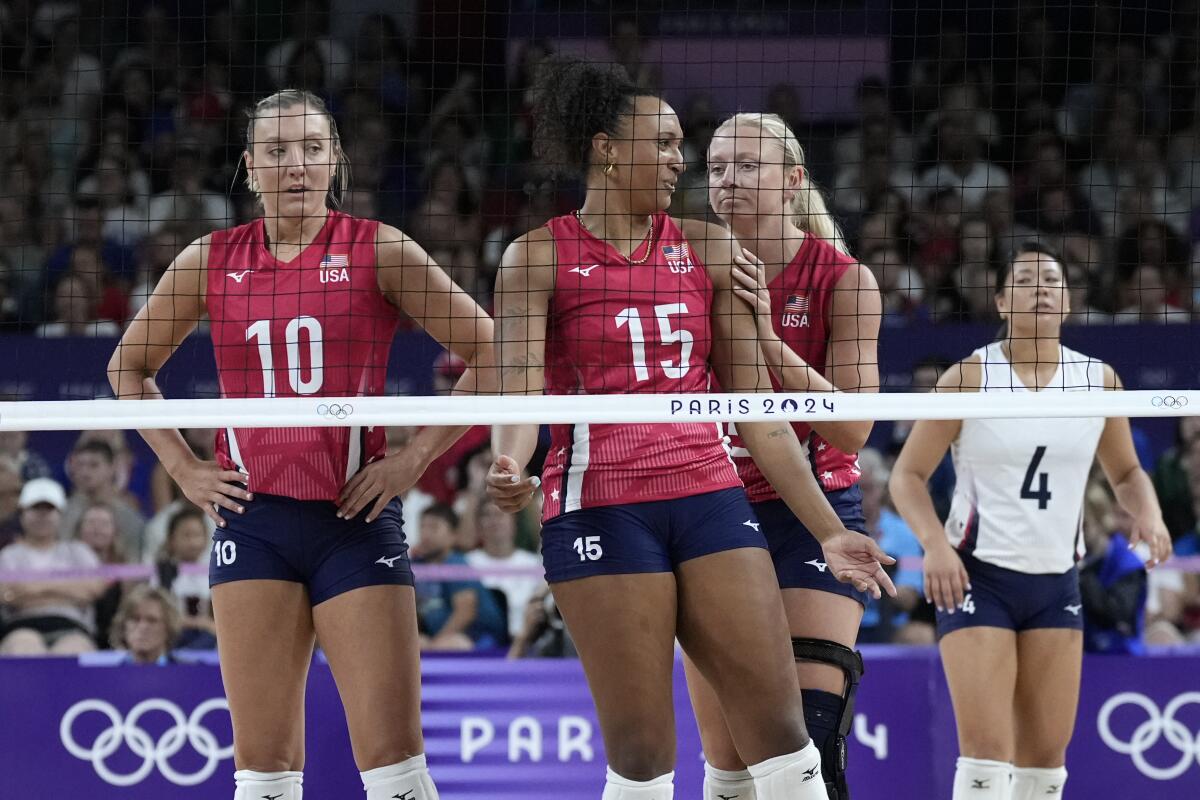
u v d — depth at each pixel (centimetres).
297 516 1455
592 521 1344
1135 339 2939
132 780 2134
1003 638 1883
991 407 1420
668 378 1387
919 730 2155
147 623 2328
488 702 2164
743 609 1323
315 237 1499
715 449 1391
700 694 1562
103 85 4050
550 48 3919
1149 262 3616
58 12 4144
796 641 1548
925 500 1922
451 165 3825
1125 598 2453
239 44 4144
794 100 3806
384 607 1445
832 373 1606
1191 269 3553
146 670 2148
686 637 1366
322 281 1480
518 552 2655
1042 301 1923
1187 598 2716
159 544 2748
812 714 1517
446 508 2639
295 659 1474
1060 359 1972
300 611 1473
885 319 3219
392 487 1461
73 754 2136
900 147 3878
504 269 1403
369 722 1421
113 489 2802
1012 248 2034
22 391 2958
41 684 2144
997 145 3900
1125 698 2147
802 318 1623
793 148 1645
